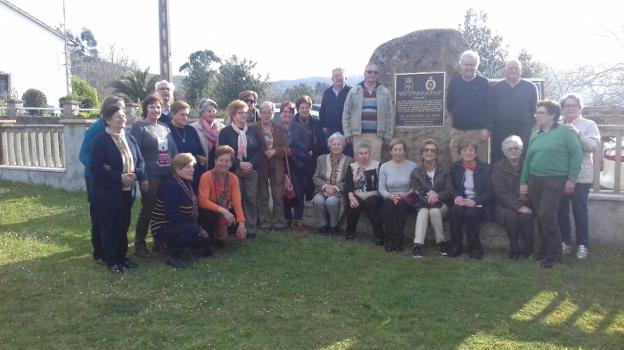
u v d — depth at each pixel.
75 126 10.70
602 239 6.69
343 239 6.86
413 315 4.49
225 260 5.91
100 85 48.97
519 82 6.71
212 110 6.79
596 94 14.67
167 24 14.48
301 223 7.36
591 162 6.04
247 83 23.31
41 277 5.35
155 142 5.81
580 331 4.21
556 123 5.82
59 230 7.27
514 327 4.27
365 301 4.77
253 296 4.89
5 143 12.19
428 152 6.37
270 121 7.03
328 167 7.12
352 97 7.34
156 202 5.84
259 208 7.27
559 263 5.84
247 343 4.00
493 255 6.20
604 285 5.22
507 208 6.15
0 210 8.72
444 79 7.26
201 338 4.08
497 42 24.91
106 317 4.44
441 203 6.29
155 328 4.24
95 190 5.36
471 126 6.82
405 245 6.65
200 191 6.05
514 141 6.09
